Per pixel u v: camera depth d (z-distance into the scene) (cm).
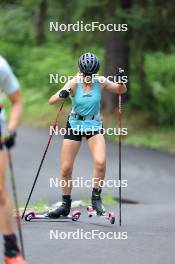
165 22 6350
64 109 7638
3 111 1741
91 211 2598
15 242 1736
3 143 1673
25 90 8906
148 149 6131
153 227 2541
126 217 2833
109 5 6544
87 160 5275
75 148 2586
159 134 6675
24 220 2645
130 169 5025
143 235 2356
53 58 9238
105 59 7175
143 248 2138
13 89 1680
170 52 6719
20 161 5172
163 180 4659
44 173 4669
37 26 9088
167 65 8562
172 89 8019
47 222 2603
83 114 2539
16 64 9762
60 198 3694
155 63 8600
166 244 2200
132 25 6281
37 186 4141
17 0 9294
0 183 1688
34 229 2441
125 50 7162
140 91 7462
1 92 1691
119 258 1995
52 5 7350
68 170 2612
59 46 9812
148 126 6919
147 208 3241
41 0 7775
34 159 5275
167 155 5838
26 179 4422
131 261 1958
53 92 8475
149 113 7212
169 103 7394
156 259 1984
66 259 1981
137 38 6512
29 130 7000
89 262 1942
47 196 3766
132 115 7150
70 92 2508
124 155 5703
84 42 7081
